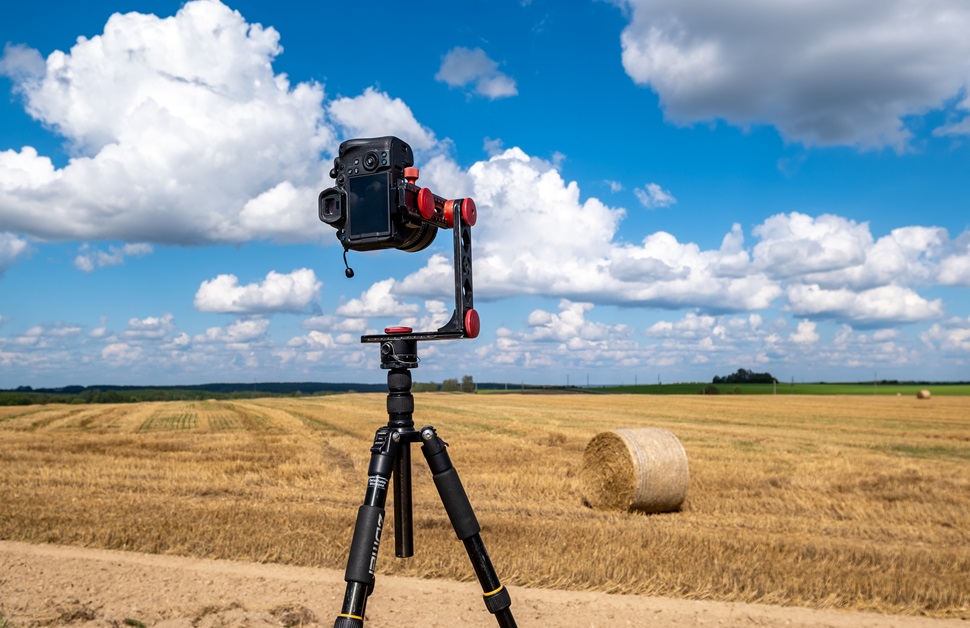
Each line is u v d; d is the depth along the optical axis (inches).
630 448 426.0
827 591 227.3
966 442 852.0
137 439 924.6
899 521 383.9
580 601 218.4
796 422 1235.9
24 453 725.3
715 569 251.1
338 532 318.0
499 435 931.3
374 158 124.7
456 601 216.1
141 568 257.8
